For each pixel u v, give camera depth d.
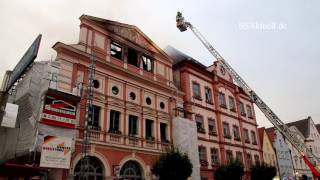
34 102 20.17
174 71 36.16
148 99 28.70
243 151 39.62
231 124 39.47
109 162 22.94
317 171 31.72
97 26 26.33
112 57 26.53
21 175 17.33
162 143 27.98
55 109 19.23
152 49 31.67
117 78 26.19
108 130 23.75
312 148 61.62
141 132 26.48
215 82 39.09
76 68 23.28
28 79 21.44
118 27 28.36
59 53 22.69
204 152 33.12
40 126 18.28
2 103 23.92
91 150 21.97
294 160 55.03
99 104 23.97
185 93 33.72
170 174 23.20
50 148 18.23
